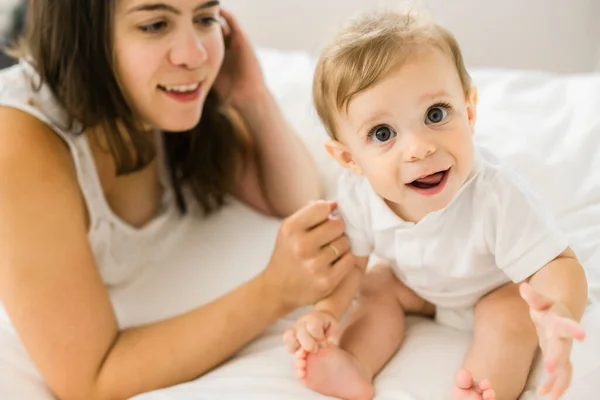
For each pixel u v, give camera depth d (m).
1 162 0.92
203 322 0.92
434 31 0.82
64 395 0.89
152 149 1.16
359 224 0.96
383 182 0.83
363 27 0.85
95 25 0.96
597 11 1.98
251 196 1.35
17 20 2.07
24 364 0.95
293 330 0.88
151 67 0.96
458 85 0.82
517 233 0.83
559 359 0.68
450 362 0.88
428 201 0.83
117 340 0.93
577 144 1.23
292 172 1.27
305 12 2.19
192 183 1.28
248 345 0.98
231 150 1.29
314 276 0.92
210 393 0.86
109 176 1.12
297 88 1.51
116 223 1.12
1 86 1.01
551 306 0.71
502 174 0.85
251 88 1.25
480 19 2.07
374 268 1.03
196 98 1.03
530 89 1.47
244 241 1.21
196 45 0.97
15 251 0.88
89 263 0.92
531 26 2.05
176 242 1.23
